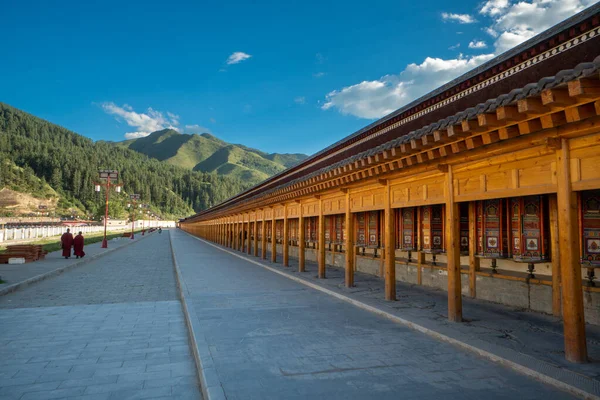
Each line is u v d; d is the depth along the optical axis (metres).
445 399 4.39
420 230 11.96
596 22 5.99
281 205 18.69
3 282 13.34
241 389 4.62
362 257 15.42
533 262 8.12
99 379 5.38
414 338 6.76
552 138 5.04
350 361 5.61
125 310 9.91
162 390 5.05
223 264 19.98
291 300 10.30
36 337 7.42
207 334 6.98
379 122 12.12
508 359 5.36
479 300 9.52
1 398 4.74
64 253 23.33
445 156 6.95
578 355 5.08
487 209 9.49
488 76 8.20
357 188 11.05
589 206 7.09
